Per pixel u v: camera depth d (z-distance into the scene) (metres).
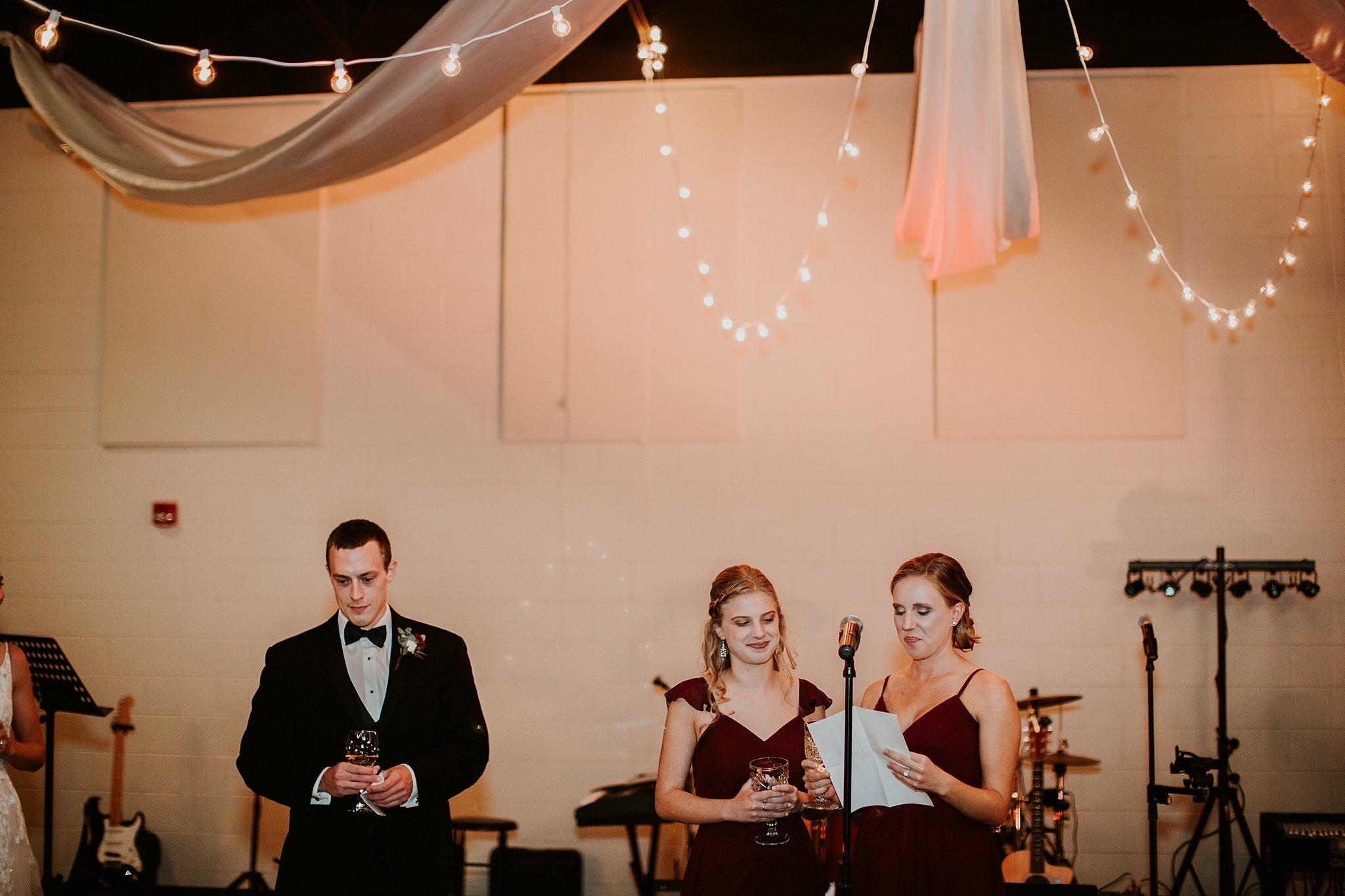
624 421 4.96
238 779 4.95
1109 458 4.77
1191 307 4.79
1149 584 4.67
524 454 5.00
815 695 3.04
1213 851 4.57
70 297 5.26
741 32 5.04
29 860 3.31
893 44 4.97
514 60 3.23
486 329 5.07
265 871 4.88
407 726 2.99
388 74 3.25
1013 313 4.84
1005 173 3.76
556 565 4.94
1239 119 4.83
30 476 5.19
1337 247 4.77
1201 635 4.66
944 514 4.81
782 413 4.91
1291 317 4.76
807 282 4.95
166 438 5.13
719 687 2.94
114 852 4.79
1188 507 4.72
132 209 5.24
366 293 5.13
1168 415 4.75
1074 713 4.68
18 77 4.30
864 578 4.81
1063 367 4.80
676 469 4.93
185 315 5.18
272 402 5.11
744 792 2.67
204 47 5.20
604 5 3.06
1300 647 4.63
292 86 5.23
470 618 4.95
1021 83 3.50
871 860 2.75
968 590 2.92
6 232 5.30
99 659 5.07
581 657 4.89
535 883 4.67
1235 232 4.80
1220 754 4.24
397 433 5.06
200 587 5.07
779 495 4.88
